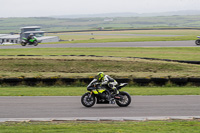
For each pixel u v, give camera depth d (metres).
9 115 19.47
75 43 100.44
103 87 21.88
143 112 20.25
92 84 22.06
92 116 19.19
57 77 37.94
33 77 37.84
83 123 17.14
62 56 60.91
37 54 68.00
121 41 103.94
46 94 28.62
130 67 51.38
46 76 39.31
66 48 81.81
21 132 14.89
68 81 37.97
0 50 79.06
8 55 64.62
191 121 17.34
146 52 70.50
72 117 18.92
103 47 82.81
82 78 38.00
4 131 15.05
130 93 29.11
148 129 15.41
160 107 21.84
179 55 64.88
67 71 51.19
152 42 96.62
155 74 41.25
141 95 27.86
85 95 22.30
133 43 94.25
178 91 30.45
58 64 53.97
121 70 50.69
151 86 36.50
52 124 16.91
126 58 57.50
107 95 21.69
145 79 36.59
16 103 23.73
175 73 43.25
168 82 36.69
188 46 81.38
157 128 15.60
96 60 55.12
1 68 52.81
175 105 22.53
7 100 25.17
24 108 21.75
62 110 21.08
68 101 24.73
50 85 37.75
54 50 76.38
